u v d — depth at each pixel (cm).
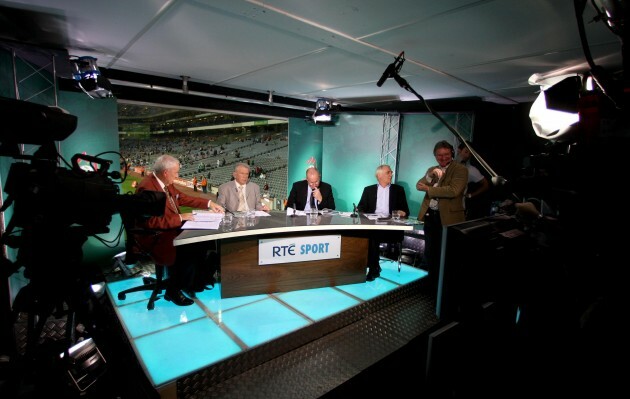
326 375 198
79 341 220
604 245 95
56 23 217
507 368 117
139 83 356
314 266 296
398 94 438
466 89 390
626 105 95
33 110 133
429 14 190
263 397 178
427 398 130
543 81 294
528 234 114
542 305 110
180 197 295
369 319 268
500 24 201
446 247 107
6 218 262
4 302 181
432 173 340
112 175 171
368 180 588
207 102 452
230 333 220
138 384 186
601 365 96
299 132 600
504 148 473
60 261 154
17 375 155
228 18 205
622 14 99
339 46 250
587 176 99
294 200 429
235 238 269
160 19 208
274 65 313
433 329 259
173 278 261
